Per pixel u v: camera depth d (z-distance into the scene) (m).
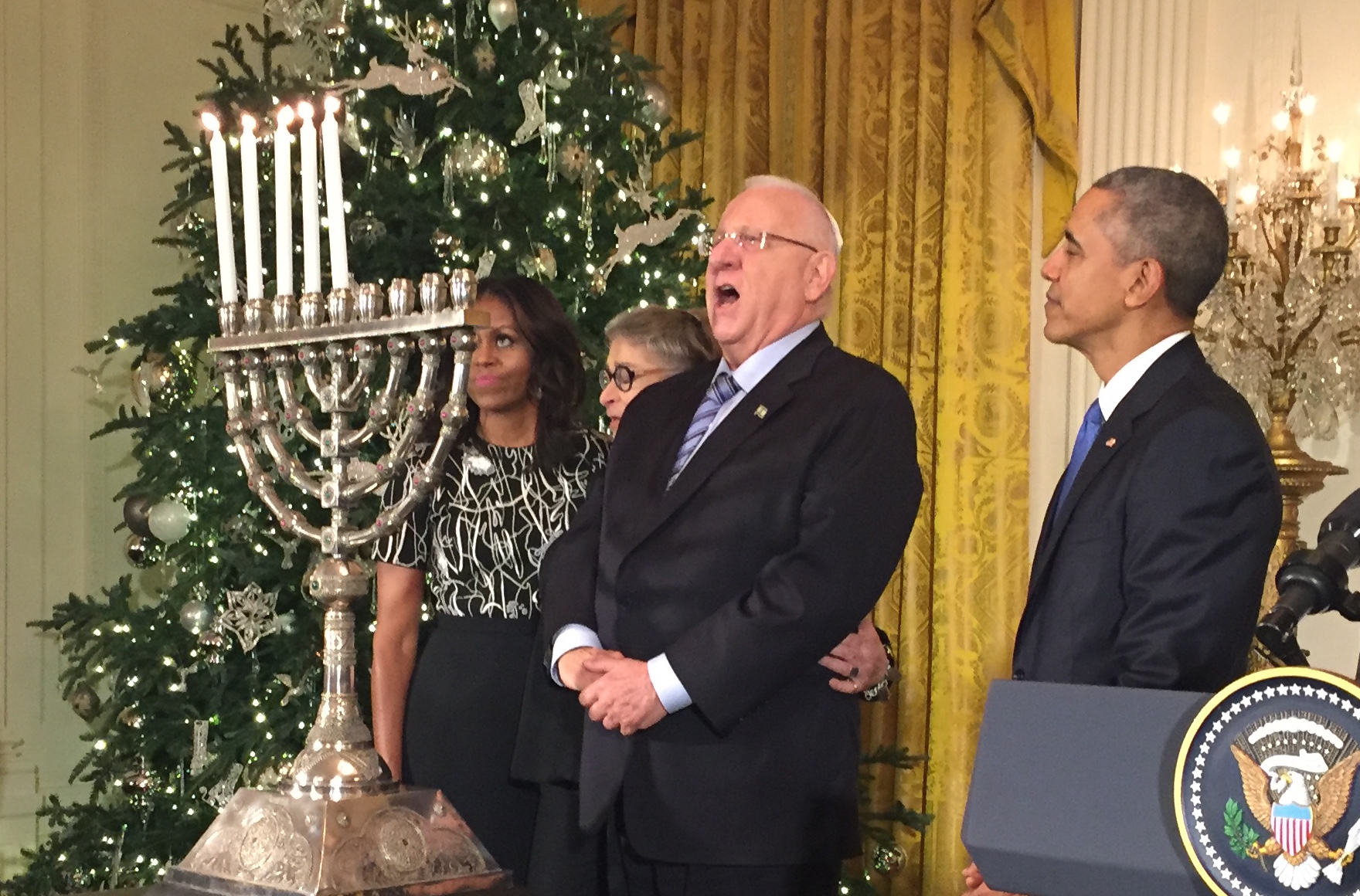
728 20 5.14
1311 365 3.31
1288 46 3.91
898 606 4.61
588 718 2.10
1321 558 0.96
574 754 2.31
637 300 3.86
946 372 4.50
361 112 3.77
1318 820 0.77
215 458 3.69
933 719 4.48
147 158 4.95
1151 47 4.17
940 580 4.48
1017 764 0.89
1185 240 1.92
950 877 4.41
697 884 2.01
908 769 4.50
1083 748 0.87
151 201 4.95
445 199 3.66
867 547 1.99
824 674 2.08
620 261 3.82
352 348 1.64
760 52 5.09
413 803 1.42
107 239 4.85
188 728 3.80
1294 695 0.79
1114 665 1.73
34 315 4.68
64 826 3.99
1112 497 1.82
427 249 3.64
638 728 1.99
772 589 1.97
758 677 1.93
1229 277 3.37
